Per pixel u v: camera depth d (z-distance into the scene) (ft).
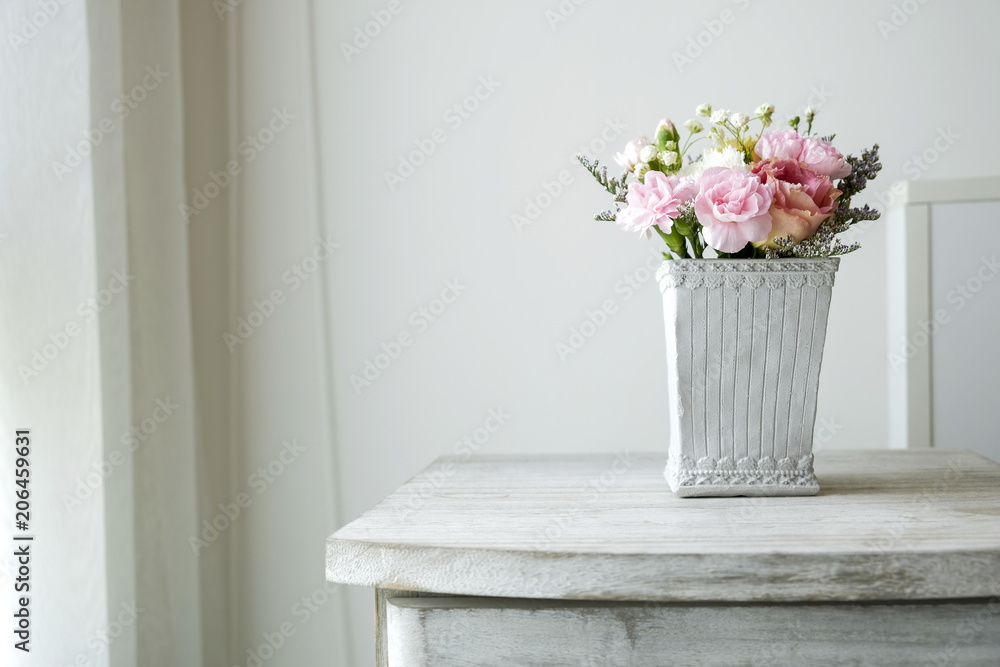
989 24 4.49
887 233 4.50
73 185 3.35
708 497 2.56
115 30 3.71
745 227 2.25
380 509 2.43
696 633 1.90
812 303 2.44
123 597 3.72
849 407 4.61
